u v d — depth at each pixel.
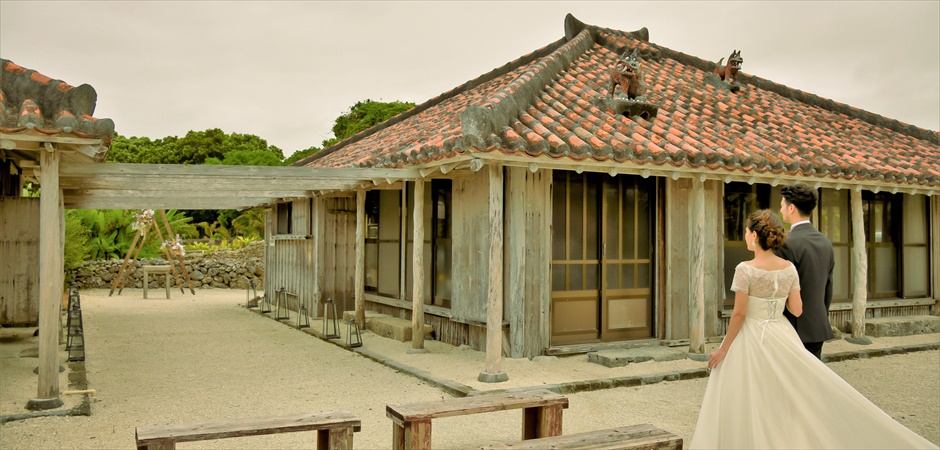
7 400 5.97
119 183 7.62
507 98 7.54
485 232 8.41
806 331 4.32
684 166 7.63
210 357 8.64
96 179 7.27
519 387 6.63
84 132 5.32
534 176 8.07
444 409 4.34
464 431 5.39
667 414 5.93
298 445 4.98
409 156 7.79
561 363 7.85
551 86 9.44
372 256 12.02
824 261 4.37
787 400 3.77
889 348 9.06
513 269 7.96
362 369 7.84
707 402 4.03
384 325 10.16
